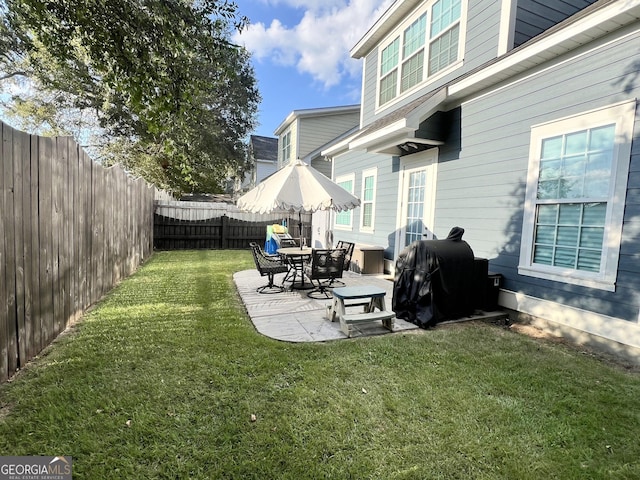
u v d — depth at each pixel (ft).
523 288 14.12
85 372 8.89
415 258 14.35
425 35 21.65
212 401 7.72
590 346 11.59
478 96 16.30
